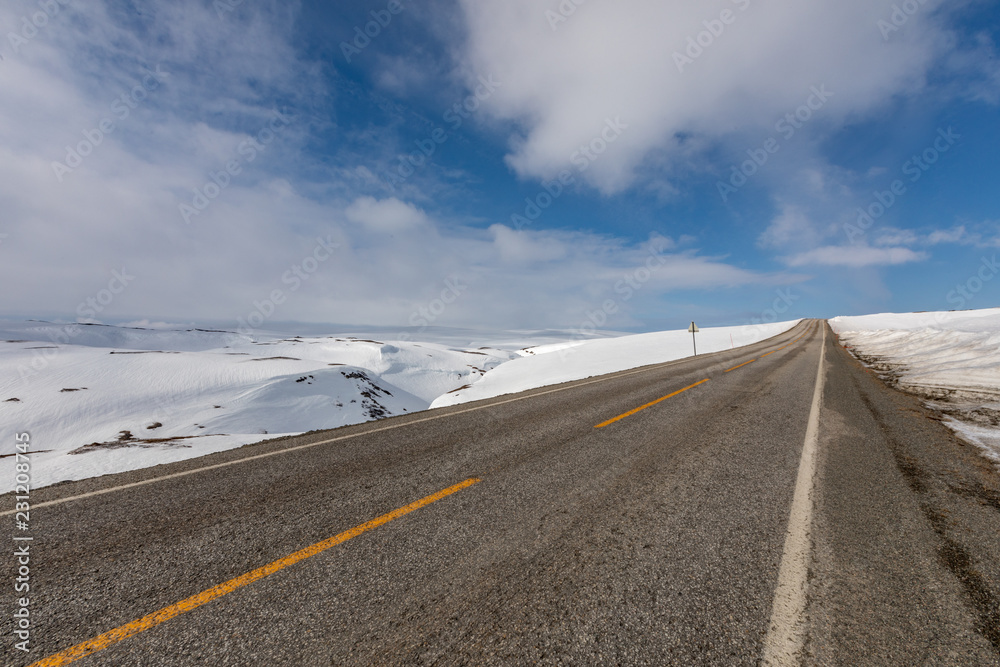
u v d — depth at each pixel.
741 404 6.97
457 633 1.77
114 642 1.76
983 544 2.42
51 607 2.00
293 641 1.75
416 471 3.97
